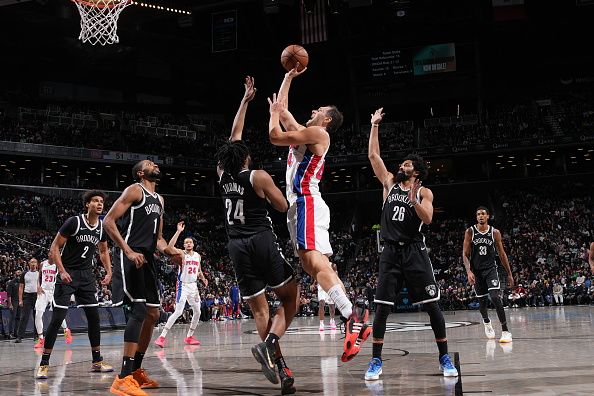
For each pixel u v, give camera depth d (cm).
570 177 3788
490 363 648
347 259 3697
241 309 2747
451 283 3003
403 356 759
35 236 3081
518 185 3881
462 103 4244
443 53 3984
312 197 522
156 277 582
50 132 3631
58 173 3944
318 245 516
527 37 3953
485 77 4241
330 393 479
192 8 3806
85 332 1766
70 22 3531
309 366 690
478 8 3719
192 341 1146
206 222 3994
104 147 3738
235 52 4106
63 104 4094
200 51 4109
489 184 3912
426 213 556
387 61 4069
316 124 555
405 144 4009
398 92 4134
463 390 468
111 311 1970
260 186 521
